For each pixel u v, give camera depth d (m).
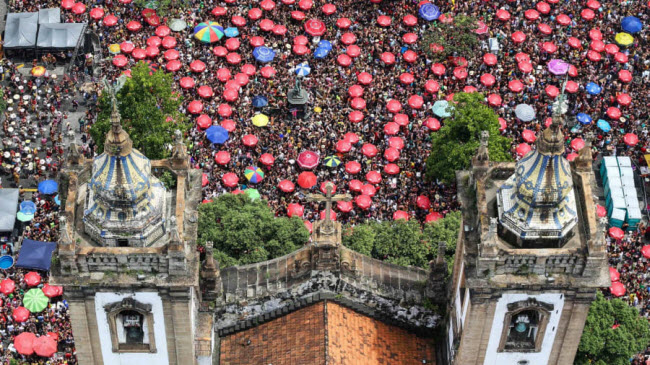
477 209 81.75
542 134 77.75
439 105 148.12
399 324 93.44
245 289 90.31
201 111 146.38
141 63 130.25
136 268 79.50
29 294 123.19
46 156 143.50
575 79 157.38
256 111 148.50
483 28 158.62
